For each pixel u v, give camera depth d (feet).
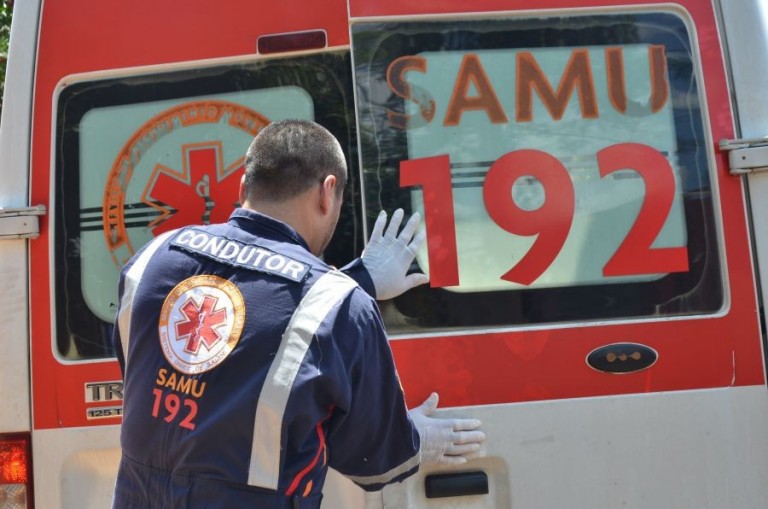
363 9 8.70
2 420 8.52
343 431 6.20
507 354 8.27
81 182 8.79
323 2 8.75
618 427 8.20
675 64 8.77
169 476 5.92
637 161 8.61
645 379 8.29
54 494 8.39
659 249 8.51
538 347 8.29
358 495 8.00
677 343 8.36
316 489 5.93
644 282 8.47
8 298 8.66
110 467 8.41
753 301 8.44
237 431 5.73
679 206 8.57
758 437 8.25
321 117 8.67
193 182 8.75
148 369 6.15
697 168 8.63
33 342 8.60
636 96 8.71
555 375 8.26
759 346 8.39
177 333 6.12
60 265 8.69
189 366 5.94
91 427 8.45
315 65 8.73
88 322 8.63
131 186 8.78
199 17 8.84
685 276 8.49
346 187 8.52
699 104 8.73
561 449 8.15
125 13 8.92
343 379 5.89
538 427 8.17
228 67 8.80
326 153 6.73
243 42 8.77
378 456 6.46
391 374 6.39
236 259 6.29
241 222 6.56
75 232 8.75
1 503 8.45
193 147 8.77
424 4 8.72
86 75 8.88
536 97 8.66
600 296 8.43
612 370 8.27
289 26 8.75
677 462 8.18
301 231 6.64
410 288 8.34
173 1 8.90
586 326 8.33
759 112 8.68
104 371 8.52
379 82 8.64
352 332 6.04
